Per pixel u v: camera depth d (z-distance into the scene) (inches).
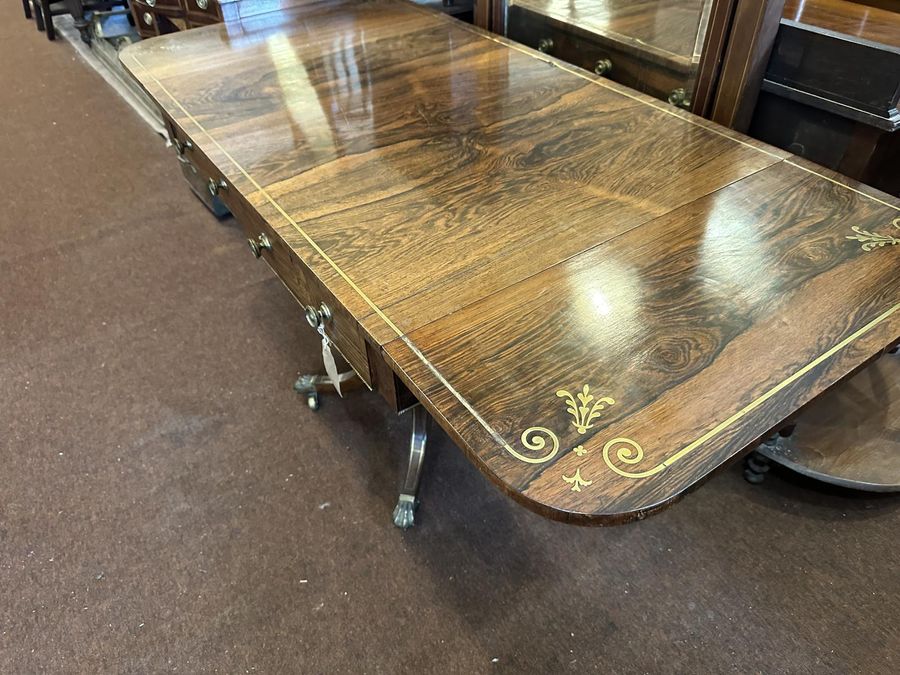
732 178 35.7
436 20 57.4
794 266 29.5
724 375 24.4
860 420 46.3
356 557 43.9
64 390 55.5
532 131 40.6
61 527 45.6
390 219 33.3
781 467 44.8
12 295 65.4
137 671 38.4
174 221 76.0
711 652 38.5
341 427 52.4
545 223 32.6
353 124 41.8
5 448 50.8
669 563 42.9
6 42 123.6
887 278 28.7
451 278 29.4
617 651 38.8
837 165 44.8
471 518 46.1
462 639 39.6
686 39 45.9
